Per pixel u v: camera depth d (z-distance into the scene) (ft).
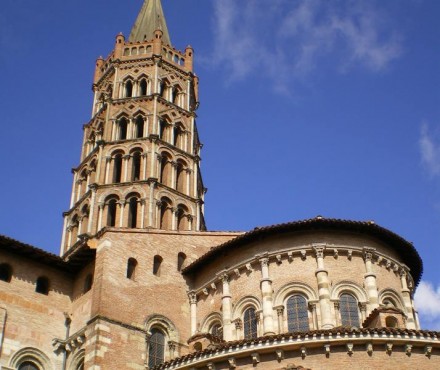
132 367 137.69
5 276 151.33
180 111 244.83
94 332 137.59
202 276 160.97
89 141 243.60
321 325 139.13
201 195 241.96
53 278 157.79
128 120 234.58
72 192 232.53
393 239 153.58
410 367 119.75
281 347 120.98
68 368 145.07
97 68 266.16
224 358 122.93
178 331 151.84
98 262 149.28
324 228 150.10
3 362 139.44
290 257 148.66
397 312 131.23
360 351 120.37
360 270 147.95
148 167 219.61
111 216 213.05
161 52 257.75
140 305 148.05
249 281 150.71
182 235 166.50
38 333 147.64
